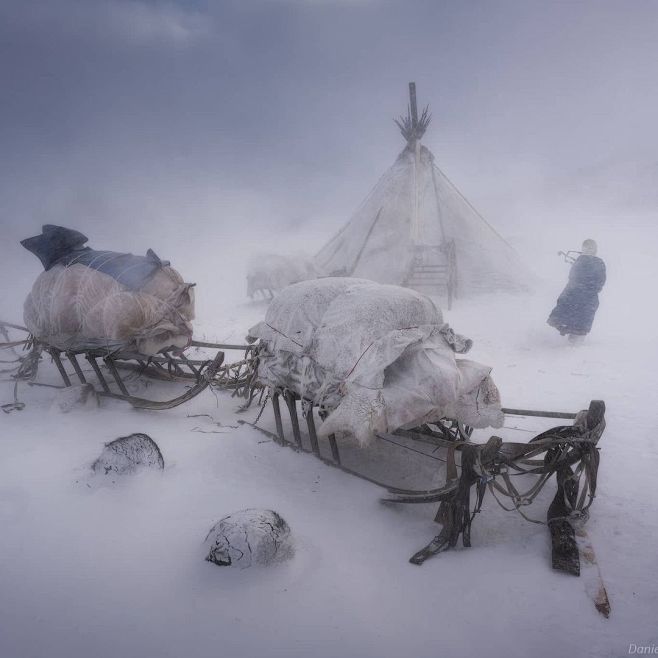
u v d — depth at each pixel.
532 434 4.71
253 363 4.50
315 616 2.49
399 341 3.44
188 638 2.35
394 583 2.75
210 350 7.95
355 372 3.41
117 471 3.57
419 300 3.88
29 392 5.67
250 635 2.37
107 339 5.06
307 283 4.22
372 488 3.68
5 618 2.46
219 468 3.96
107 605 2.54
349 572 2.82
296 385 3.88
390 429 3.34
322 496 3.63
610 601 2.63
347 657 2.27
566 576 2.76
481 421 3.69
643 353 7.09
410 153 12.92
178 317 5.43
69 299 5.05
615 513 3.42
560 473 3.31
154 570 2.80
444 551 3.02
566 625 2.45
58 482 3.63
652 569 2.86
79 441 4.36
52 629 2.39
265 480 3.83
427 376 3.43
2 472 3.79
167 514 3.33
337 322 3.70
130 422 4.82
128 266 5.27
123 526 3.19
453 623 2.48
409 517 3.41
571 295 7.55
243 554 2.74
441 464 4.11
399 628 2.44
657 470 3.95
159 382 5.98
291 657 2.26
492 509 3.50
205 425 4.81
